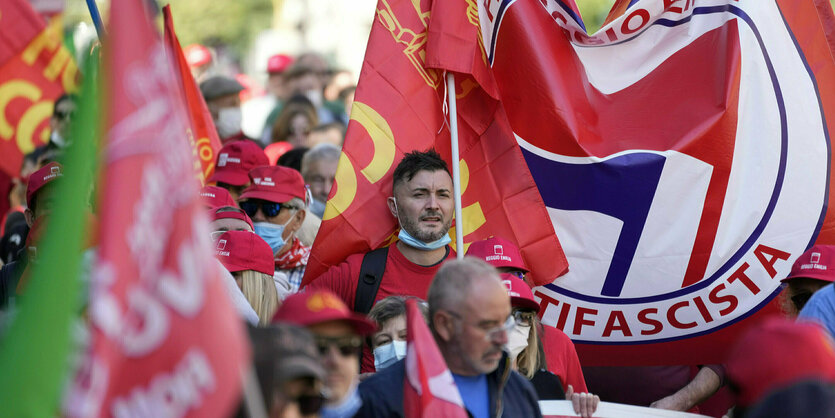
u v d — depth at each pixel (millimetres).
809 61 18984
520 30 18812
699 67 18891
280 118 32031
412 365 10984
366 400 11609
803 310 14898
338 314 10555
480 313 11352
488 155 18719
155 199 6742
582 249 18672
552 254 18438
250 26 67125
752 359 8969
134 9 6641
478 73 18406
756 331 9156
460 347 11445
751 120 18766
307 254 20766
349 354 10781
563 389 15859
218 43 67062
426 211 17016
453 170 17688
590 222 18625
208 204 19938
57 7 26938
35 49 23844
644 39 19078
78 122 6523
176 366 6836
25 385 6176
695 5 19000
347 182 17875
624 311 18688
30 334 6207
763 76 18797
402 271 17250
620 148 18594
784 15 19016
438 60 18203
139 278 6602
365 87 18297
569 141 18594
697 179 18516
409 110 18391
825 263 16844
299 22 62844
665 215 18531
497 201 18531
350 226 17734
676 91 18859
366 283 17109
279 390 8844
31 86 23812
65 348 6250
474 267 11617
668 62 18984
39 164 23484
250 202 20172
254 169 20469
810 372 8766
